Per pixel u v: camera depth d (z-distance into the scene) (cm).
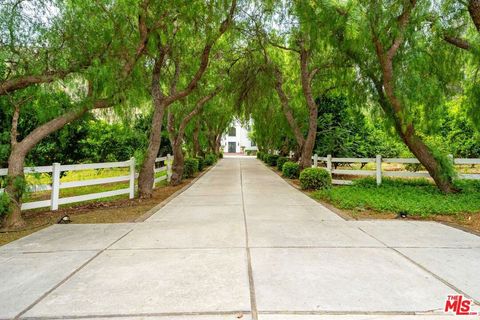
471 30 980
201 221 644
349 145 1484
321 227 589
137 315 277
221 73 1477
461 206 740
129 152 1620
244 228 581
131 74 878
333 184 1310
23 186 639
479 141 1221
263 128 2216
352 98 1185
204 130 2558
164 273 368
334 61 1169
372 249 455
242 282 341
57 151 1110
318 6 868
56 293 320
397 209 729
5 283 346
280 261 405
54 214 748
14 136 664
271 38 1309
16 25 636
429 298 304
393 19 855
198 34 964
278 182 1418
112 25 763
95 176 1720
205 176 1756
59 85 731
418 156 994
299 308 286
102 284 340
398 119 988
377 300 300
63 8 686
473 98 980
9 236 559
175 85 1164
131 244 489
